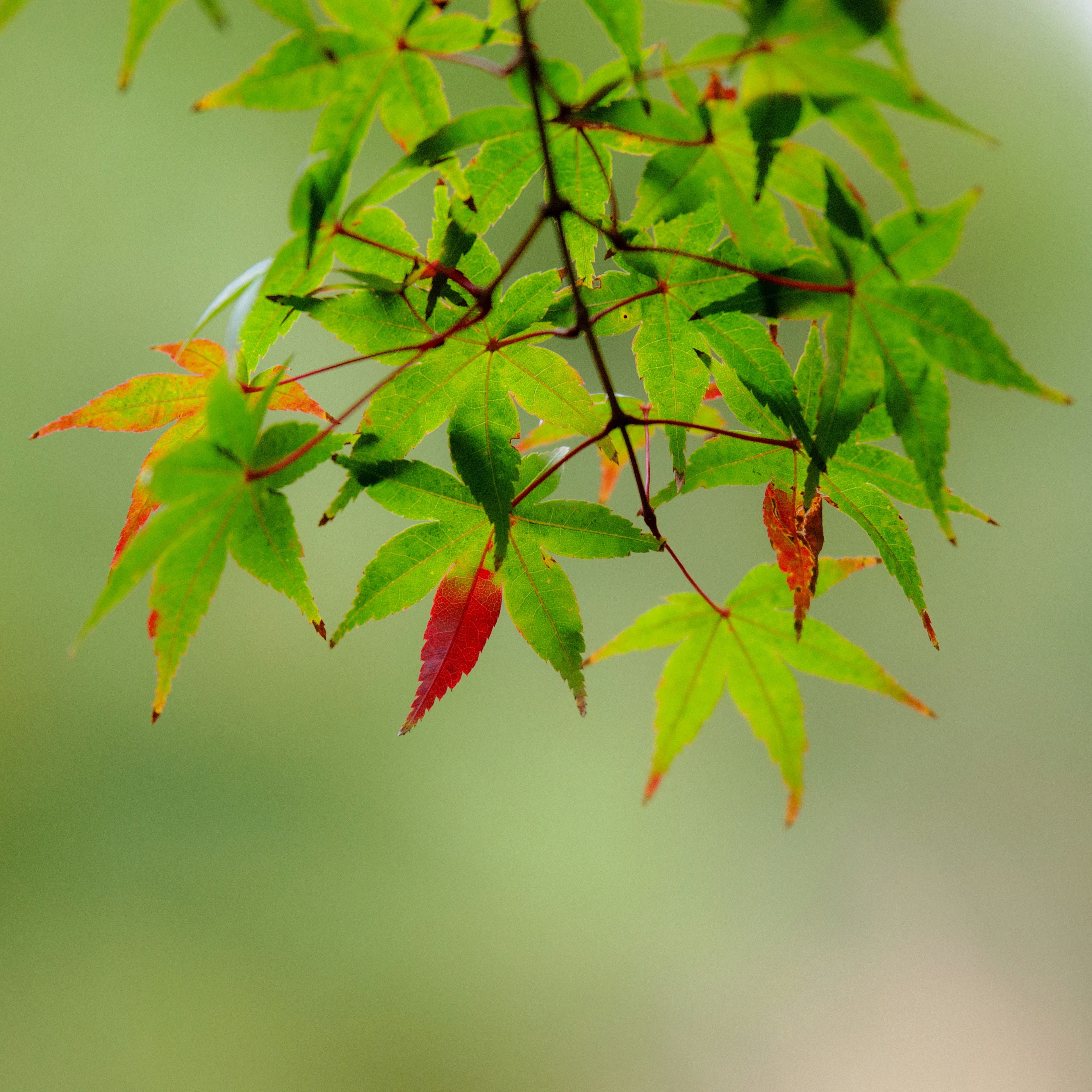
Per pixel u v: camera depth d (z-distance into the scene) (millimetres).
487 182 893
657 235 899
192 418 917
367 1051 1845
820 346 907
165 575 885
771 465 913
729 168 884
